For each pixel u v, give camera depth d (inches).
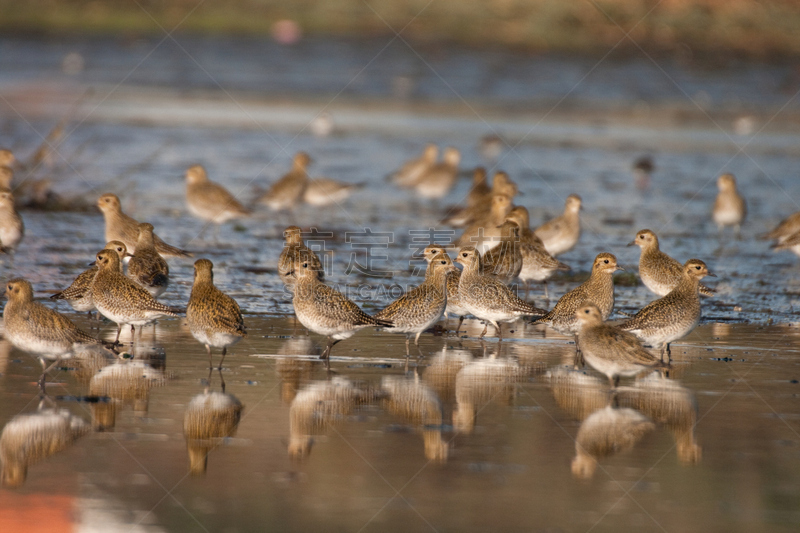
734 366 550.0
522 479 392.2
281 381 506.9
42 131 1446.9
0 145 1305.4
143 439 421.7
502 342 615.2
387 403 474.6
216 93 1940.2
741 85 2193.7
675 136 1706.4
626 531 353.7
